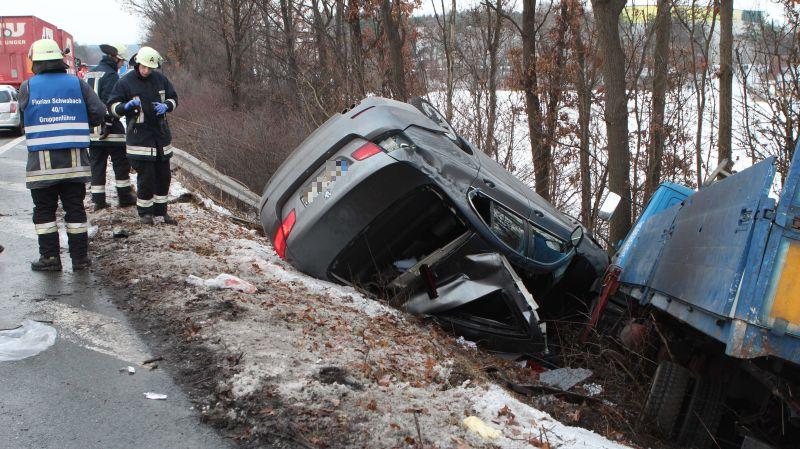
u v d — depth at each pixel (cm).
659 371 499
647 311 608
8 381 398
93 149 834
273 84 2128
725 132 1506
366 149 585
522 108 1505
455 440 353
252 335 462
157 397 389
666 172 1499
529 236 632
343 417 366
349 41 1691
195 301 525
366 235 601
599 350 617
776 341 370
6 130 2098
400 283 609
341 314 547
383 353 472
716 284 414
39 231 602
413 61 1683
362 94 1561
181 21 3406
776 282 370
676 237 567
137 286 564
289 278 626
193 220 854
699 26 1675
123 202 862
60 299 535
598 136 1458
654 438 482
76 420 360
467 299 586
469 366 497
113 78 852
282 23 1956
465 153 640
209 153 1322
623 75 1035
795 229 369
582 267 707
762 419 484
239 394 385
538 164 1450
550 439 376
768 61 1224
